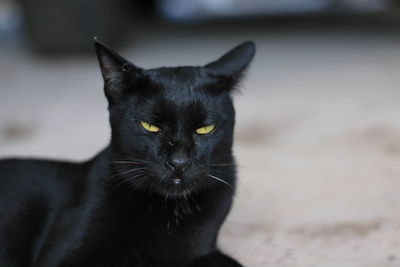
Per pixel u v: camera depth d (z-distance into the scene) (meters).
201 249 0.85
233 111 0.85
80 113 1.50
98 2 2.13
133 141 0.82
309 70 2.04
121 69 0.82
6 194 0.86
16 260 0.85
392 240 0.91
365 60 2.16
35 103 1.62
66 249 0.80
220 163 0.84
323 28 3.06
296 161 1.17
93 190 0.83
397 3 3.77
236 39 2.78
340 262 0.87
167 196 0.83
